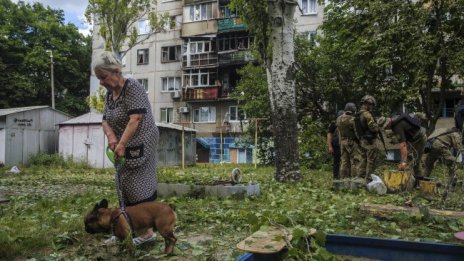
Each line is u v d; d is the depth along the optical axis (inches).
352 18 917.2
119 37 1261.1
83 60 2135.8
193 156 1242.0
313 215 256.8
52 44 1987.0
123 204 175.8
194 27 1665.8
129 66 1797.5
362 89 941.2
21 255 181.3
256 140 992.2
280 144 499.8
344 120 431.5
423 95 877.2
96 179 651.5
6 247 181.6
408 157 407.8
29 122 1114.7
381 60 834.8
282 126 500.7
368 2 894.4
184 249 182.1
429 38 813.2
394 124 392.2
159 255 171.5
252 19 517.7
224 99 1617.9
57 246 190.5
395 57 863.7
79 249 183.8
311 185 445.7
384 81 909.2
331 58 968.3
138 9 1293.1
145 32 1761.8
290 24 508.7
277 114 503.5
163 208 171.0
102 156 1058.1
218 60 1625.2
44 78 2006.6
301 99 1021.8
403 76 857.5
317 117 1034.1
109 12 1230.9
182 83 1701.5
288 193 379.9
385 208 261.0
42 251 188.7
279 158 499.8
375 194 369.4
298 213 258.2
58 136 1181.7
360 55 886.4
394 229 224.5
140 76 1781.5
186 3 1680.6
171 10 1734.7
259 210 287.1
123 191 179.9
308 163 853.2
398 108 925.2
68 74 2059.5
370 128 406.6
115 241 187.2
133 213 168.9
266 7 511.5
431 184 345.1
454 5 812.6
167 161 1127.6
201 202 328.2
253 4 509.7
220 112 1652.3
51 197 405.4
